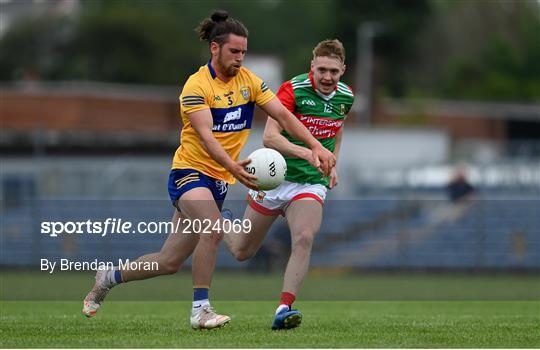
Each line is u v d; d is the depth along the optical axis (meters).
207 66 26.44
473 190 84.06
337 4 197.75
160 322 30.53
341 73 28.39
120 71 191.75
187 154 26.58
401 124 162.88
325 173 27.11
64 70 192.88
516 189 89.31
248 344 23.38
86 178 83.56
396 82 199.38
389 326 29.03
